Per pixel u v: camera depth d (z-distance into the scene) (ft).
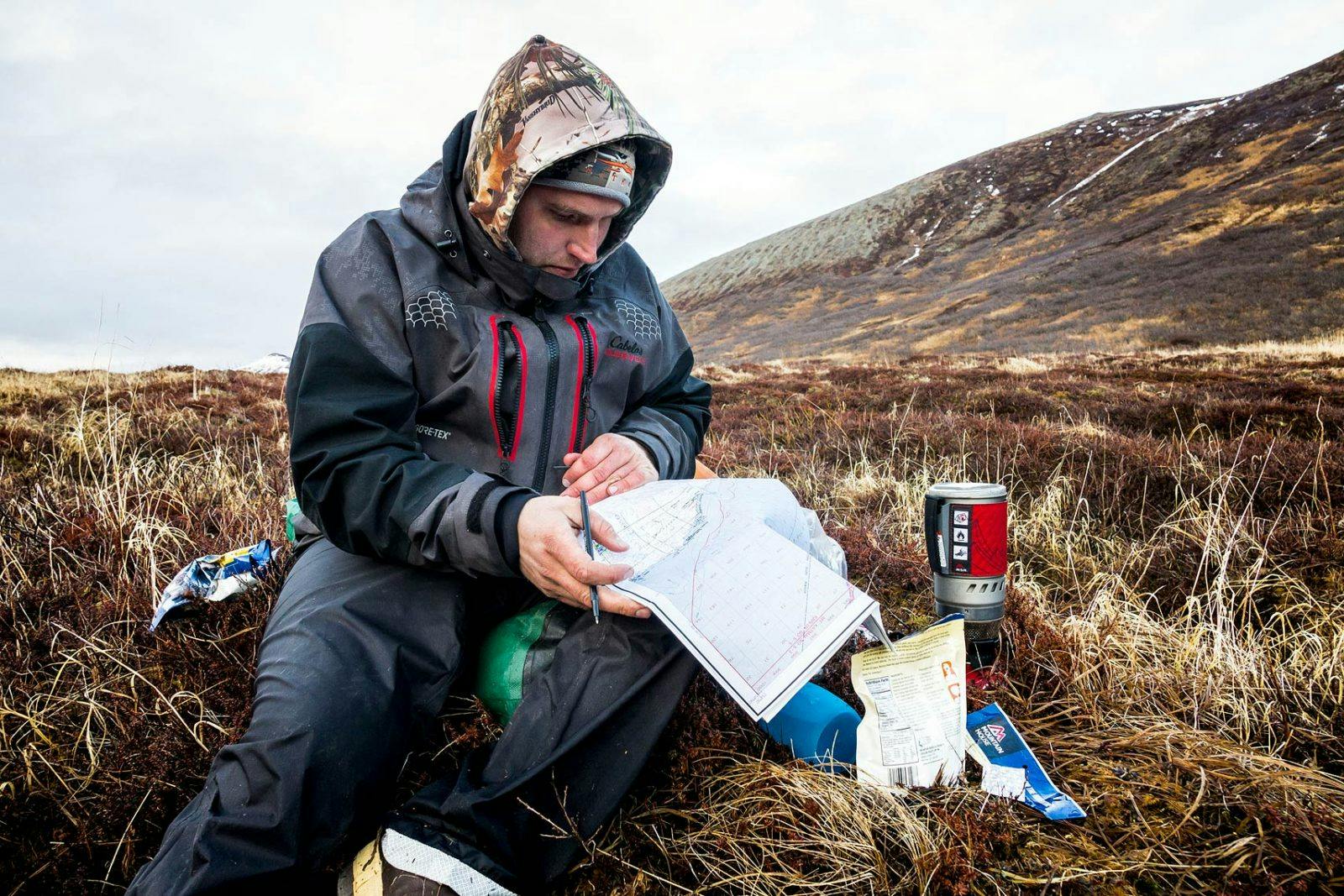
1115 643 7.03
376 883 3.95
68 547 8.52
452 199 5.25
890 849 4.51
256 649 6.16
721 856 4.56
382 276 5.09
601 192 4.86
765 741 5.46
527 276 5.28
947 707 4.96
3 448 14.11
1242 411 21.29
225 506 10.72
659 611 4.01
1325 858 4.36
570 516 4.36
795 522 5.48
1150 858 4.44
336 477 4.49
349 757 4.05
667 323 6.59
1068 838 4.60
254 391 27.37
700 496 5.04
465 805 4.02
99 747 5.49
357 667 4.31
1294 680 6.47
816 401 31.68
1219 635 6.79
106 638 6.63
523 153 4.64
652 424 5.96
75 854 4.59
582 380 5.52
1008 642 6.55
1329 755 5.65
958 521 5.77
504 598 5.41
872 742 4.97
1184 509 11.07
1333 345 69.92
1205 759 5.25
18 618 7.01
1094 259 210.18
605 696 4.39
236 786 3.95
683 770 5.01
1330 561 8.61
